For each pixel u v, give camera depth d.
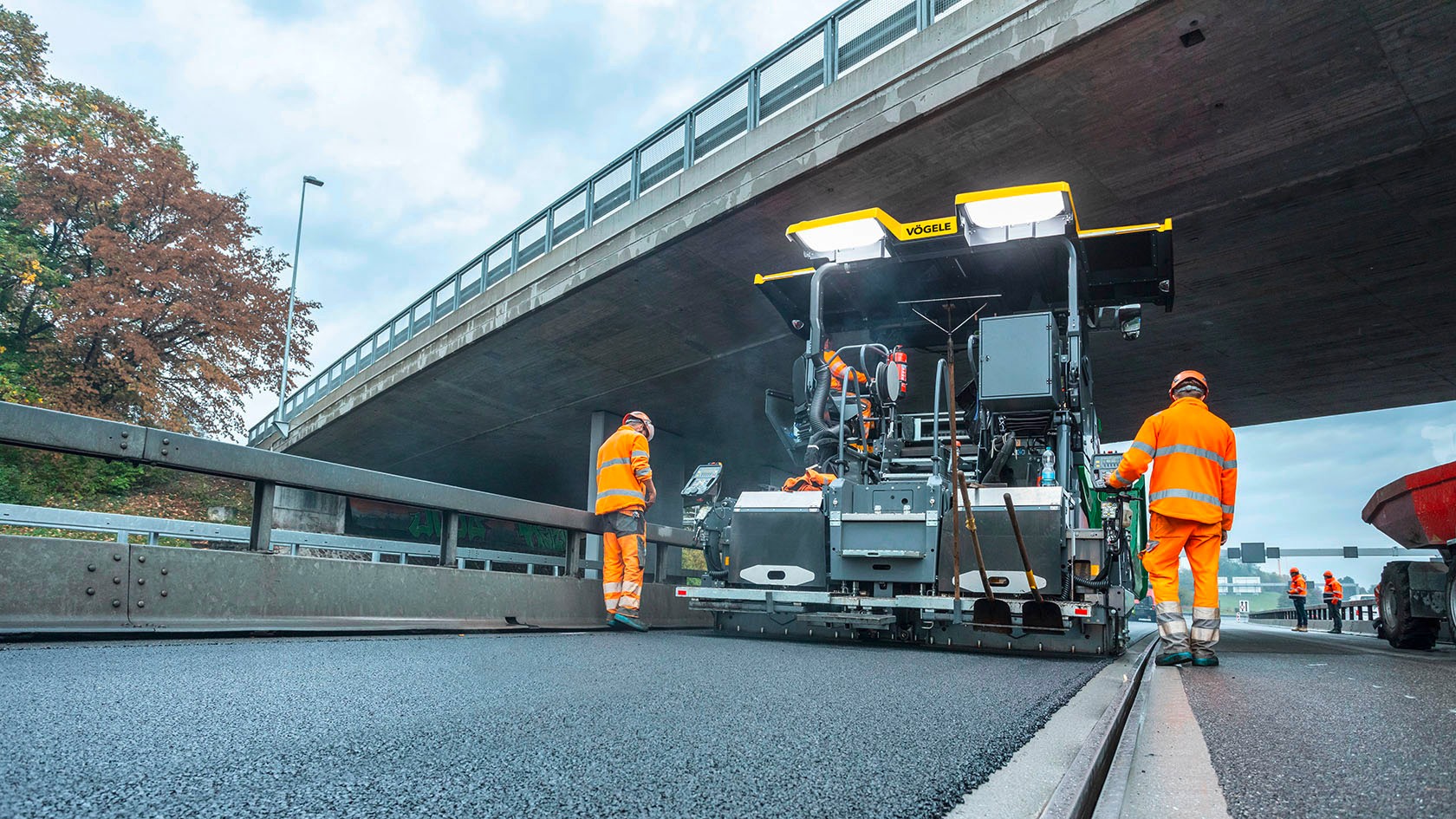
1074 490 6.96
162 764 1.79
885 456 7.43
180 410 29.48
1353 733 2.71
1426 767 2.15
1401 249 14.29
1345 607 21.69
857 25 13.53
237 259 31.41
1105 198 13.35
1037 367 6.79
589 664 4.39
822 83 14.02
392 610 6.38
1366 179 12.39
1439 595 8.16
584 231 18.77
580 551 8.66
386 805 1.55
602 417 26.72
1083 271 7.77
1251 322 17.34
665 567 10.24
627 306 19.44
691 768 1.93
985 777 1.96
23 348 28.75
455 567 7.09
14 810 1.41
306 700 2.78
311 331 34.31
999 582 6.60
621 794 1.68
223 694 2.84
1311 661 6.19
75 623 4.54
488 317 21.75
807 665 4.76
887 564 6.96
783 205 14.80
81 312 26.81
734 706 2.95
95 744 1.96
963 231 7.25
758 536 7.57
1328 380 20.95
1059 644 6.53
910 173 13.48
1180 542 5.73
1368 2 9.35
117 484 23.66
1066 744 2.45
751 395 24.44
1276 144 11.77
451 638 6.09
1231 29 9.88
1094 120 11.67
